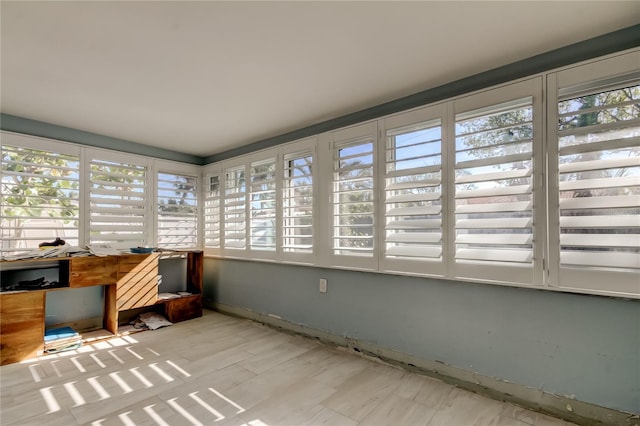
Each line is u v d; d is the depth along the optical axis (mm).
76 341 2852
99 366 2492
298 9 1529
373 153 2682
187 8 1518
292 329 3299
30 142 2979
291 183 3344
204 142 3801
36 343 2654
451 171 2250
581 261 1748
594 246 1712
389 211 2562
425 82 2316
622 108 1710
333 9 1533
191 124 3184
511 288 2029
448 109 2275
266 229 3588
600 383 1740
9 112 2846
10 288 2691
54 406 1932
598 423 1736
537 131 1924
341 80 2279
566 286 1803
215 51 1901
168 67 2086
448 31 1719
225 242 4055
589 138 1792
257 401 2008
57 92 2449
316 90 2439
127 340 3066
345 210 2898
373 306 2684
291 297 3324
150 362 2572
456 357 2230
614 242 1670
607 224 1686
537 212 1905
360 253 2754
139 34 1728
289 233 3361
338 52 1921
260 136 3578
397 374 2395
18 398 2018
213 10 1533
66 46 1836
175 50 1888
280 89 2420
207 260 4375
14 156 2904
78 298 3295
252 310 3729
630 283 1633
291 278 3328
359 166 2760
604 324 1736
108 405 1948
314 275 3123
